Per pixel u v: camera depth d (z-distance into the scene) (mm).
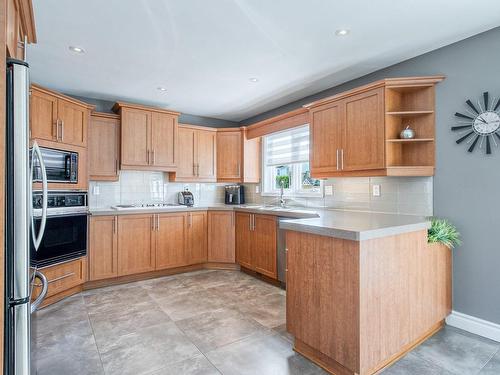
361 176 2795
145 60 2801
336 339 1767
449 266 2439
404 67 2795
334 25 2197
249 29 2252
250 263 3869
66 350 2076
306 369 1876
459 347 2117
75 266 3172
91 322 2521
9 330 1093
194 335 2297
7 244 1092
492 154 2250
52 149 2906
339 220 2229
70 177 3105
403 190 2803
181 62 2844
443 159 2520
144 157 3951
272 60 2799
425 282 2145
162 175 4488
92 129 3676
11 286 1096
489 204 2268
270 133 4230
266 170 4672
